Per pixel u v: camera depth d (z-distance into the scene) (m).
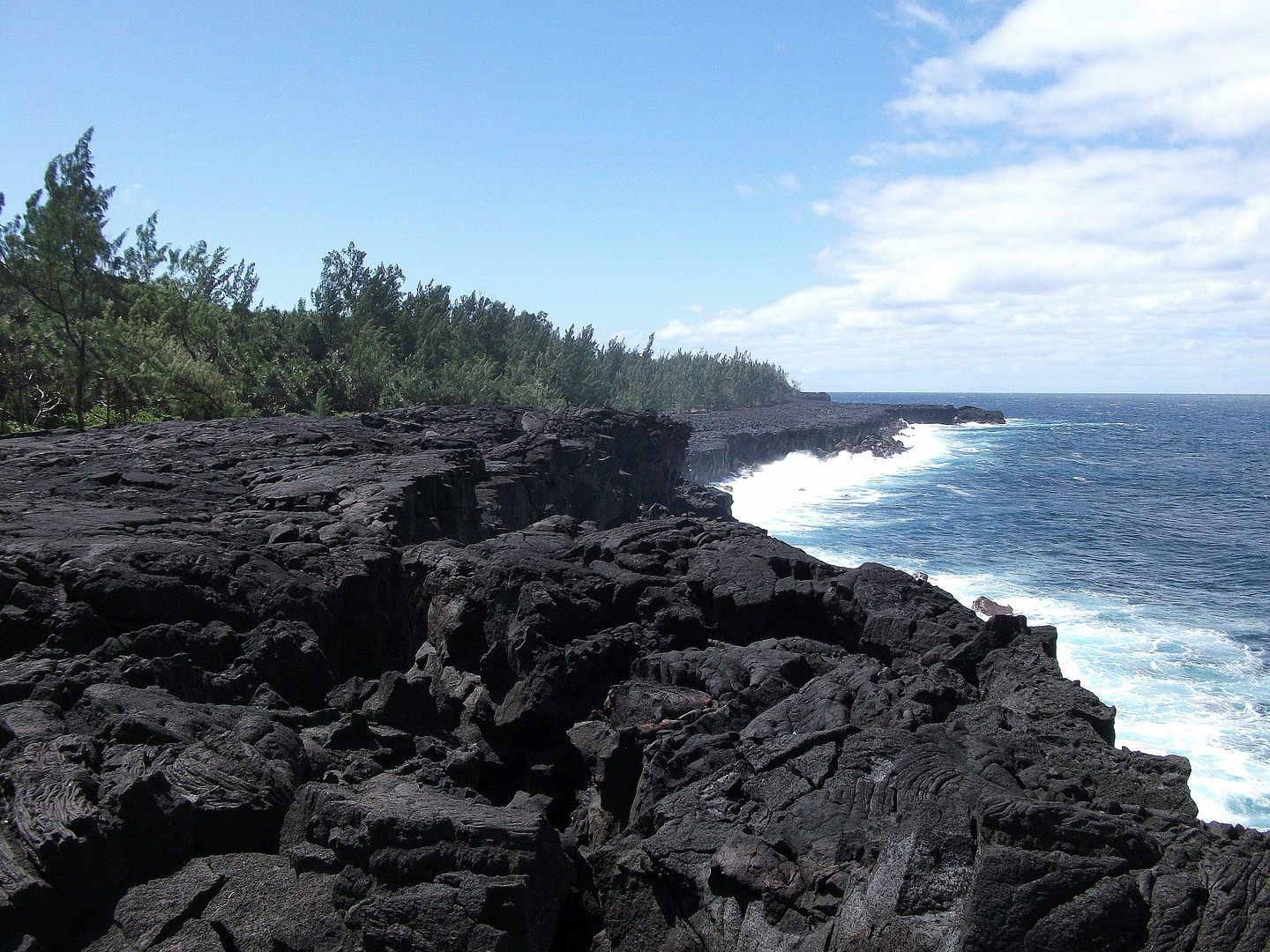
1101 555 45.31
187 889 7.04
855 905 6.97
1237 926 6.36
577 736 10.97
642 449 45.12
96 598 11.07
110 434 28.36
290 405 48.72
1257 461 102.81
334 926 6.89
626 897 8.31
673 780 9.23
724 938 7.44
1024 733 9.55
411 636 15.10
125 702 8.99
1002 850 6.77
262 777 8.12
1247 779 19.22
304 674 11.75
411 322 65.69
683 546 16.66
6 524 13.73
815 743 9.06
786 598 14.16
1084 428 168.62
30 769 7.55
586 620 13.23
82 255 35.91
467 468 24.69
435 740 10.96
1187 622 31.94
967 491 71.44
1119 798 8.41
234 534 15.04
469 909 6.76
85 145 36.16
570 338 79.81
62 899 6.69
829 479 77.25
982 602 32.75
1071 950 6.30
